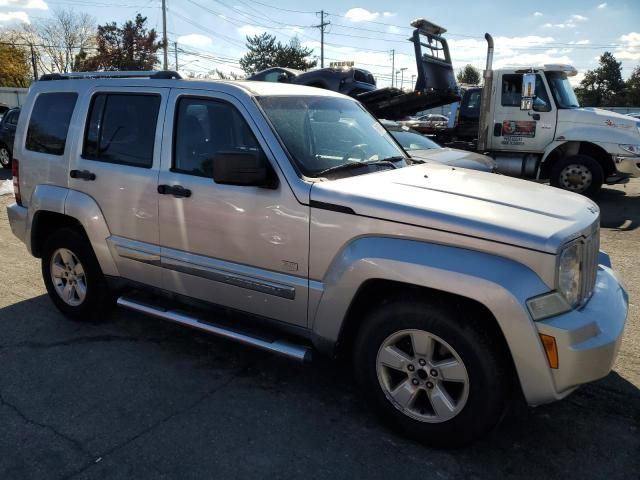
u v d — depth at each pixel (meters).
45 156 4.60
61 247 4.61
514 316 2.62
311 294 3.25
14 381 3.72
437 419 2.94
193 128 3.74
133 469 2.84
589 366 2.65
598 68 85.81
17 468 2.84
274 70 14.52
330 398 3.55
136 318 4.84
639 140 10.23
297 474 2.80
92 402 3.47
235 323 3.75
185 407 3.42
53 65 56.59
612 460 2.93
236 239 3.49
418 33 10.93
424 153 8.32
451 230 2.79
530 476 2.80
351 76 13.03
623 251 7.19
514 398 3.44
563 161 10.74
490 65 11.23
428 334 2.88
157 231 3.89
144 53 39.91
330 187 3.16
